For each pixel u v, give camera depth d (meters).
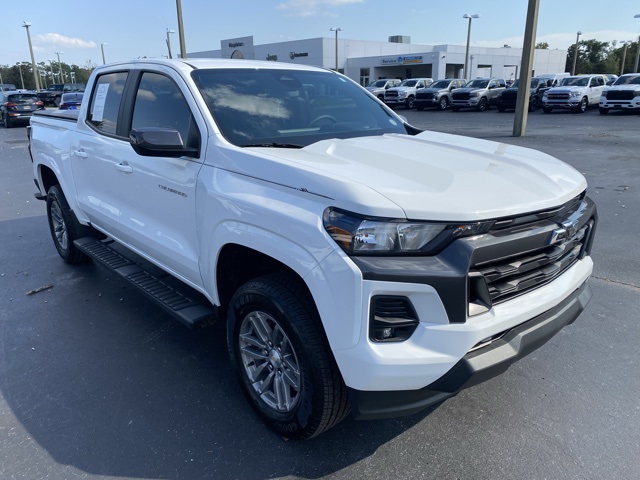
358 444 2.73
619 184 8.59
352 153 2.84
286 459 2.63
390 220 2.14
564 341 3.74
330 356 2.38
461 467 2.55
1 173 11.83
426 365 2.17
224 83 3.40
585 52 93.19
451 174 2.52
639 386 3.19
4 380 3.38
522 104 15.70
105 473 2.55
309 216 2.29
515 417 2.92
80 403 3.11
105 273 5.28
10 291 4.84
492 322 2.25
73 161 4.65
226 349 3.74
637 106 22.50
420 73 58.06
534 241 2.40
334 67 58.34
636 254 5.41
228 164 2.83
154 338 3.91
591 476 2.48
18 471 2.57
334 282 2.17
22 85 106.44
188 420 2.94
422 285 2.12
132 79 3.88
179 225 3.24
